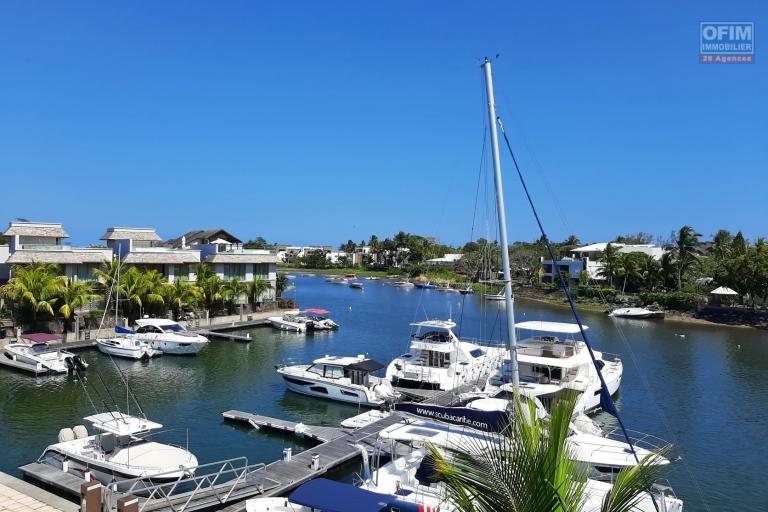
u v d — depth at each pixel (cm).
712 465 2494
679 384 3941
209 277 6400
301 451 2539
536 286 11794
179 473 2002
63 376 3844
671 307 8712
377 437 2255
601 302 9669
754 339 6253
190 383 3778
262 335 5878
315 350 5072
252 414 2938
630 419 3144
